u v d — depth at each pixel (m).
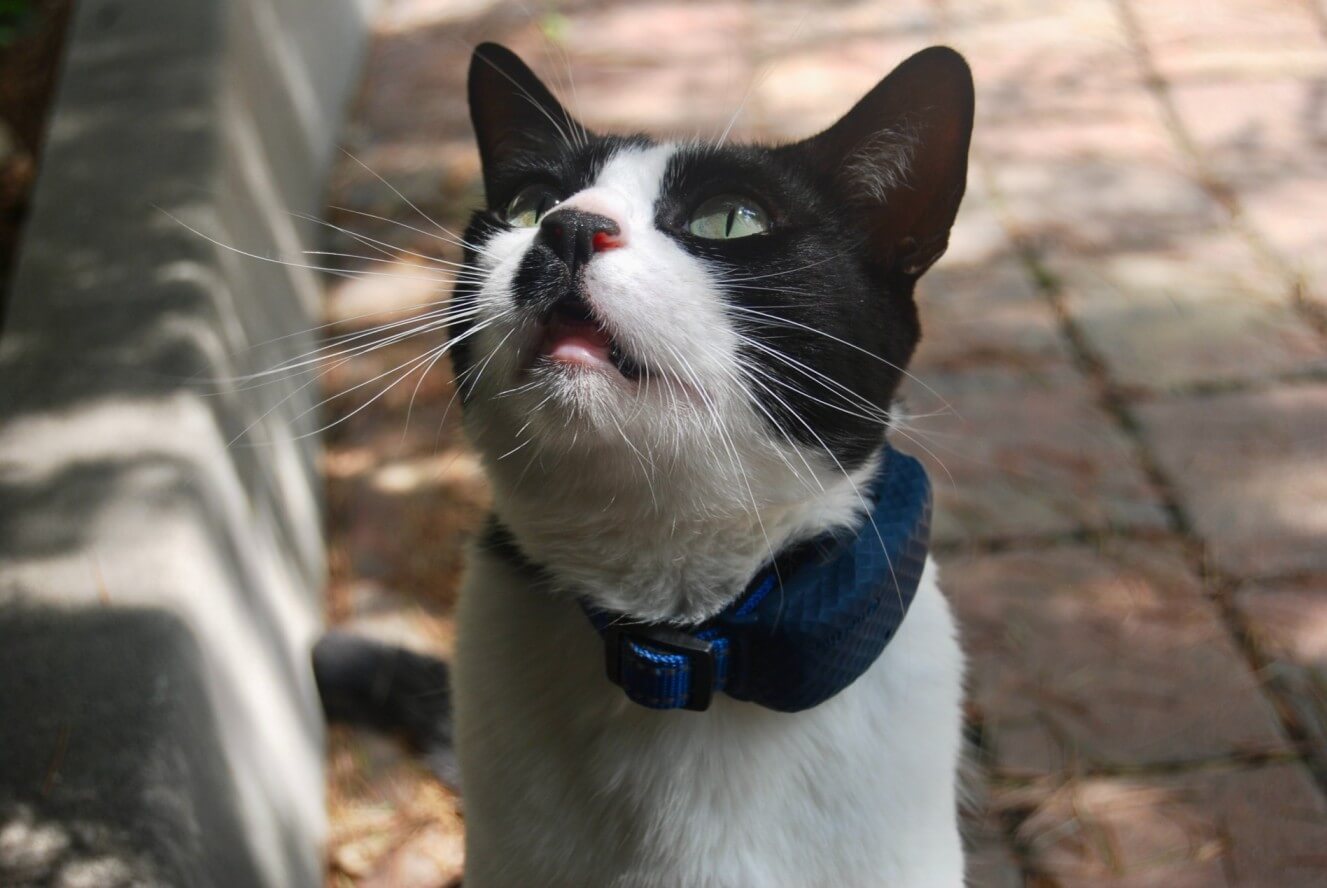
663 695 0.47
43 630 0.51
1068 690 0.63
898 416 0.52
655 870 0.48
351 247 0.87
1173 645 0.64
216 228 0.62
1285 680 0.62
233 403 0.60
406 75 1.06
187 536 0.53
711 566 0.48
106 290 0.59
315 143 0.90
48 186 0.63
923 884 0.49
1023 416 0.73
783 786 0.48
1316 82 1.00
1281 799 0.59
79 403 0.56
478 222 0.53
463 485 0.72
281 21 0.83
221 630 0.54
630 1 1.15
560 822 0.49
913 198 0.49
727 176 0.49
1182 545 0.67
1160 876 0.58
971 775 0.59
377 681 0.62
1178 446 0.71
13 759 0.49
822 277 0.48
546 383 0.47
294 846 0.58
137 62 0.68
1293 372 0.75
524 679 0.49
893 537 0.48
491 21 1.13
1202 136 0.95
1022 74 1.03
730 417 0.47
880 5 1.14
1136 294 0.81
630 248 0.47
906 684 0.49
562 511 0.48
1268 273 0.82
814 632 0.47
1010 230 0.87
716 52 1.07
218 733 0.52
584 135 0.53
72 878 0.47
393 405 0.76
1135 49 1.05
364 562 0.70
